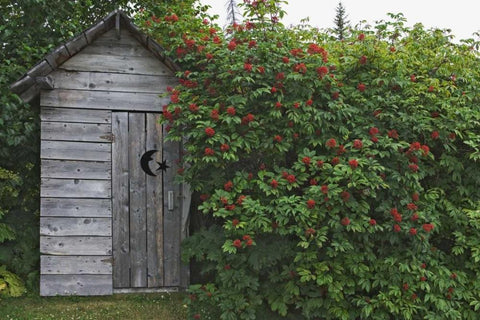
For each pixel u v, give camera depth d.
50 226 6.26
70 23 8.26
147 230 6.51
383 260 5.82
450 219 6.21
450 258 6.21
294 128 5.93
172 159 6.62
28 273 6.59
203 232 6.13
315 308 5.72
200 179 6.06
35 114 7.02
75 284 6.28
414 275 5.80
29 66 7.50
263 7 6.15
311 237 5.48
